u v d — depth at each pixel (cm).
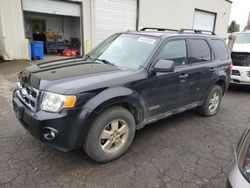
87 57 409
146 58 339
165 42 363
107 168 292
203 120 476
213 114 507
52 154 316
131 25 1488
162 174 285
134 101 311
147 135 392
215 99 497
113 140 303
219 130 428
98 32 1341
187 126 439
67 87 260
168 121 461
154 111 356
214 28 2147
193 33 442
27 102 290
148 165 303
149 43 363
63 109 254
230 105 604
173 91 376
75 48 1691
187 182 273
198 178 281
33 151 321
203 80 438
